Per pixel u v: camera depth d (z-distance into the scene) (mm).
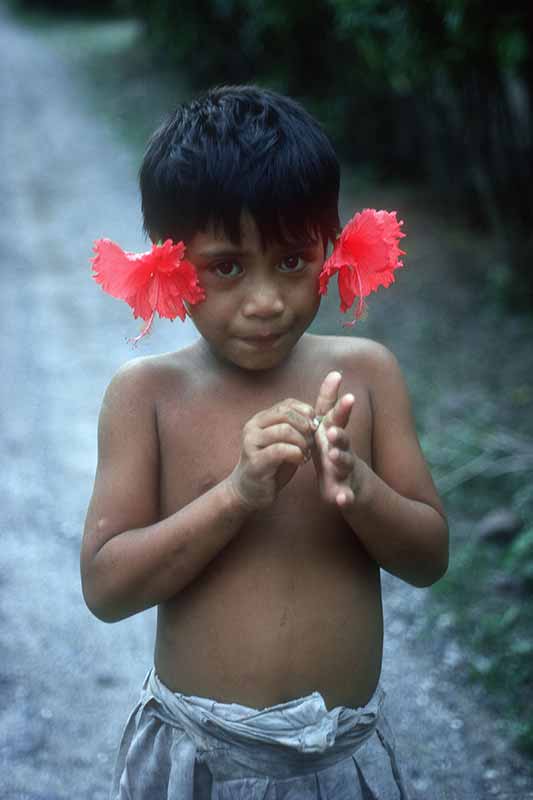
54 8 23656
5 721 2889
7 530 3959
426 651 3082
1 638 3283
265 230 1429
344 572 1620
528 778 2568
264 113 1498
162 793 1654
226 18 9953
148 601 1573
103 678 3092
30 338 6105
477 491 3906
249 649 1582
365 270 1532
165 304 1482
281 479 1471
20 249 8023
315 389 1658
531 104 5480
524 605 3234
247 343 1491
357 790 1632
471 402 4629
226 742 1576
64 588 3576
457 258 6559
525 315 5559
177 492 1629
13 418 5000
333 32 7715
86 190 9805
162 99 13109
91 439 4758
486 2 4488
